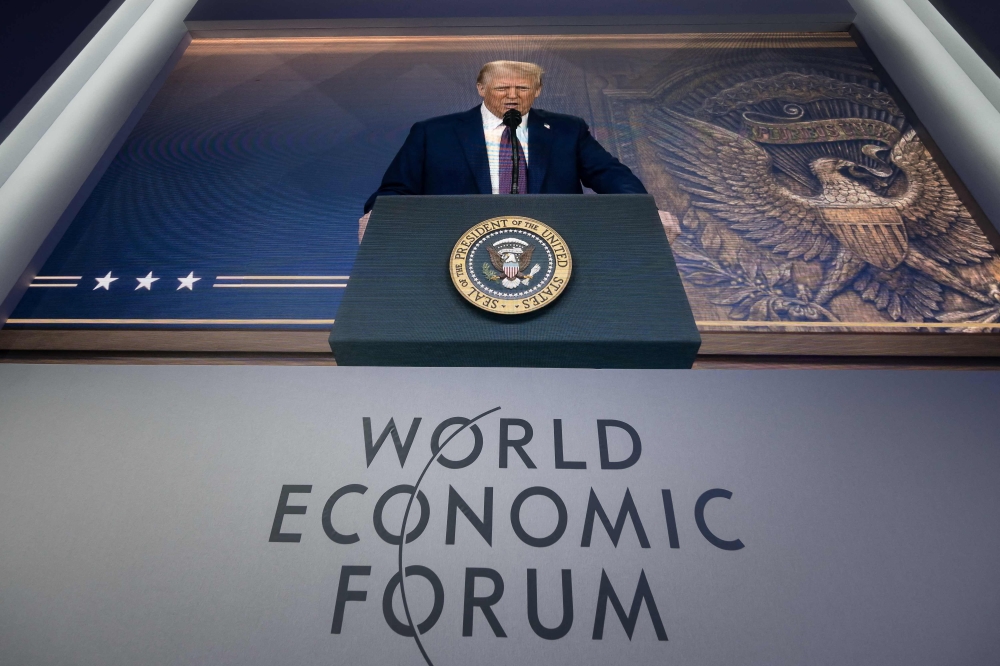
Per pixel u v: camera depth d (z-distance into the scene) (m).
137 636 1.51
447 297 1.52
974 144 3.32
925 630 1.50
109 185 3.25
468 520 1.67
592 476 1.74
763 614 1.52
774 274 2.88
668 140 3.45
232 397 1.92
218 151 3.43
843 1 4.14
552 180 2.62
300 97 3.72
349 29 4.11
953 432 1.84
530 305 1.47
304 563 1.61
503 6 4.16
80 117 3.45
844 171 3.30
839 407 1.89
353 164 3.36
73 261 2.92
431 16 4.12
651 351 1.46
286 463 1.77
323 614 1.54
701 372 1.96
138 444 1.83
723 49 3.95
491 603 1.55
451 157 2.67
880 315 2.70
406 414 1.85
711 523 1.66
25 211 3.02
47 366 2.04
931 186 3.21
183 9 4.23
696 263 2.92
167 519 1.68
